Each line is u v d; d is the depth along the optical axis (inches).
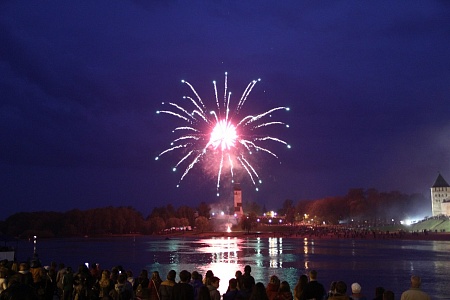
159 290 807.1
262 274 2898.6
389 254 4478.3
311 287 729.0
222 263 3774.6
